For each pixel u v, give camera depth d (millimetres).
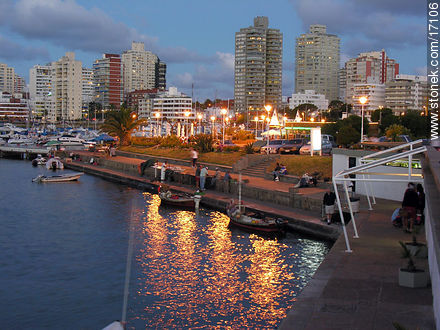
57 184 61438
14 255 28734
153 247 29922
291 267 25094
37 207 44781
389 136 63375
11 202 47469
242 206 35500
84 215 40844
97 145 109375
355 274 17359
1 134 163625
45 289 22984
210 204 42781
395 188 34094
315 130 50375
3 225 36969
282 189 39906
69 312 20312
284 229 31391
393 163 34344
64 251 29531
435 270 12805
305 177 40406
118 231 34719
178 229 34531
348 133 55938
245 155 55969
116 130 91375
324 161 46781
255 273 24359
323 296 15133
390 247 21000
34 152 103625
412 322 12898
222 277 23938
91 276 24734
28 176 70188
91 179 67250
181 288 22625
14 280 24266
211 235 32469
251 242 30297
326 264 18656
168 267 25797
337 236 28391
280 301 20750
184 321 19031
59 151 99500
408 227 24500
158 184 53906
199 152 65000
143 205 45375
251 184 43562
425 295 15016
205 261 26656
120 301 21359
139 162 71125
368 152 36156
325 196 29766
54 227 36250
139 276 24516
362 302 14516
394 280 16578
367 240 22312
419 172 28406
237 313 19625
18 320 19578
